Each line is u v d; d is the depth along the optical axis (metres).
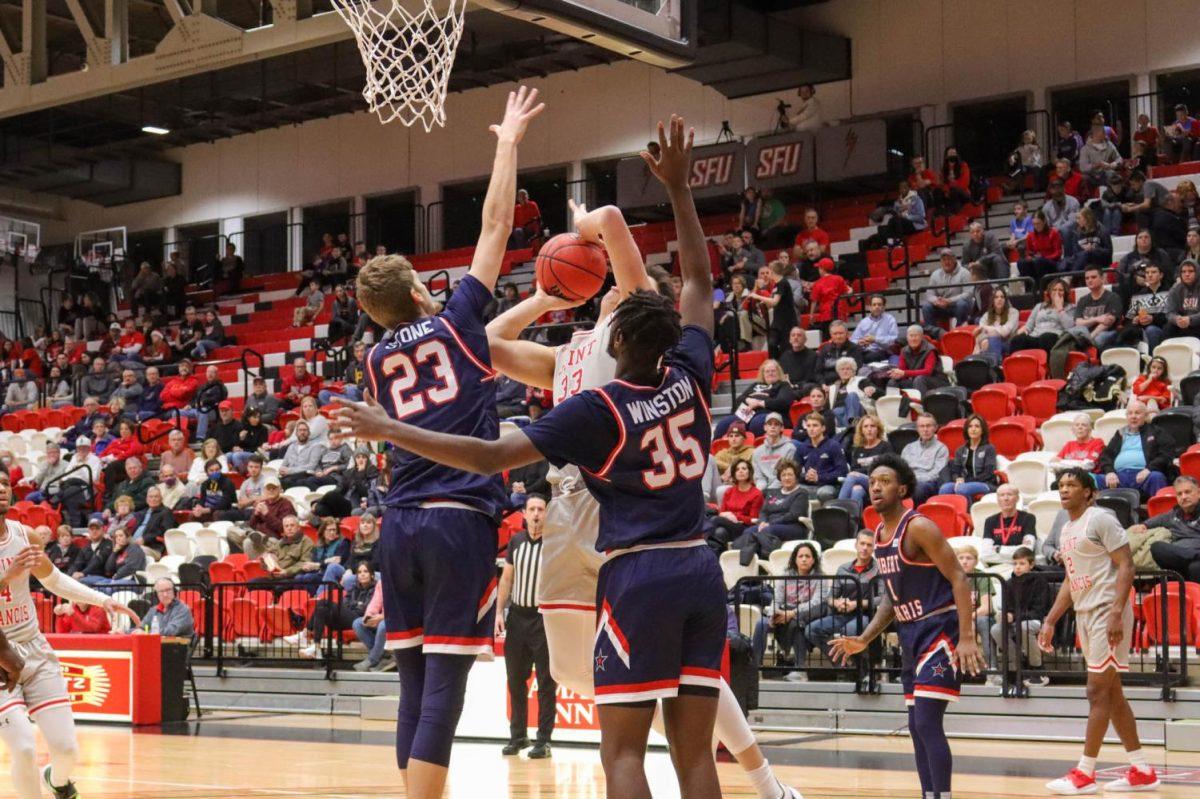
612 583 3.64
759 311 17.56
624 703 3.60
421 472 4.22
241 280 26.94
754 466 13.93
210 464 17.02
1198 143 18.89
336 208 27.44
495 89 25.64
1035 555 11.41
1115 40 20.62
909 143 22.17
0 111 20.48
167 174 28.94
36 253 28.12
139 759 9.01
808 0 22.80
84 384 22.94
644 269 4.43
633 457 3.61
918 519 5.96
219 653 13.47
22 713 5.75
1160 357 13.46
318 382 20.52
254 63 24.16
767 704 11.09
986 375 14.88
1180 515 10.84
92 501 18.53
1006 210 19.80
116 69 19.42
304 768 8.48
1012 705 10.32
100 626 14.14
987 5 21.56
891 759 8.89
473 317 4.31
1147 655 10.53
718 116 23.58
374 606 12.92
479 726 10.32
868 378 15.04
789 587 11.47
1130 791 7.44
